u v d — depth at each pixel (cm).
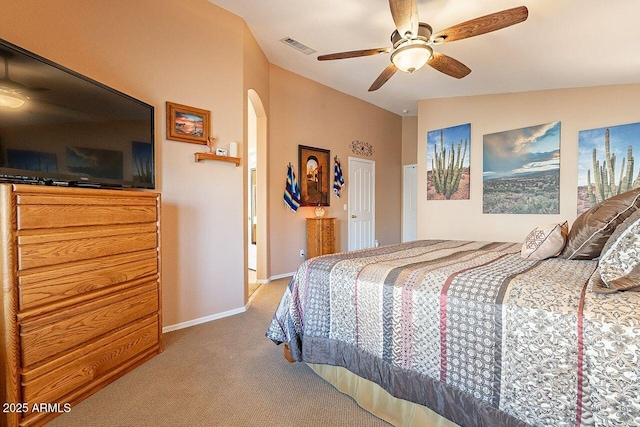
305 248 481
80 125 181
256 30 325
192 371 193
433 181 485
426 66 364
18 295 135
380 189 611
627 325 87
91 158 188
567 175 377
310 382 180
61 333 152
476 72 353
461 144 455
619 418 85
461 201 456
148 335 207
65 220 154
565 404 95
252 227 566
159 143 252
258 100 373
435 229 482
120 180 207
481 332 113
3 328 132
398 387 137
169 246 259
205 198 281
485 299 114
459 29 211
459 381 119
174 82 261
